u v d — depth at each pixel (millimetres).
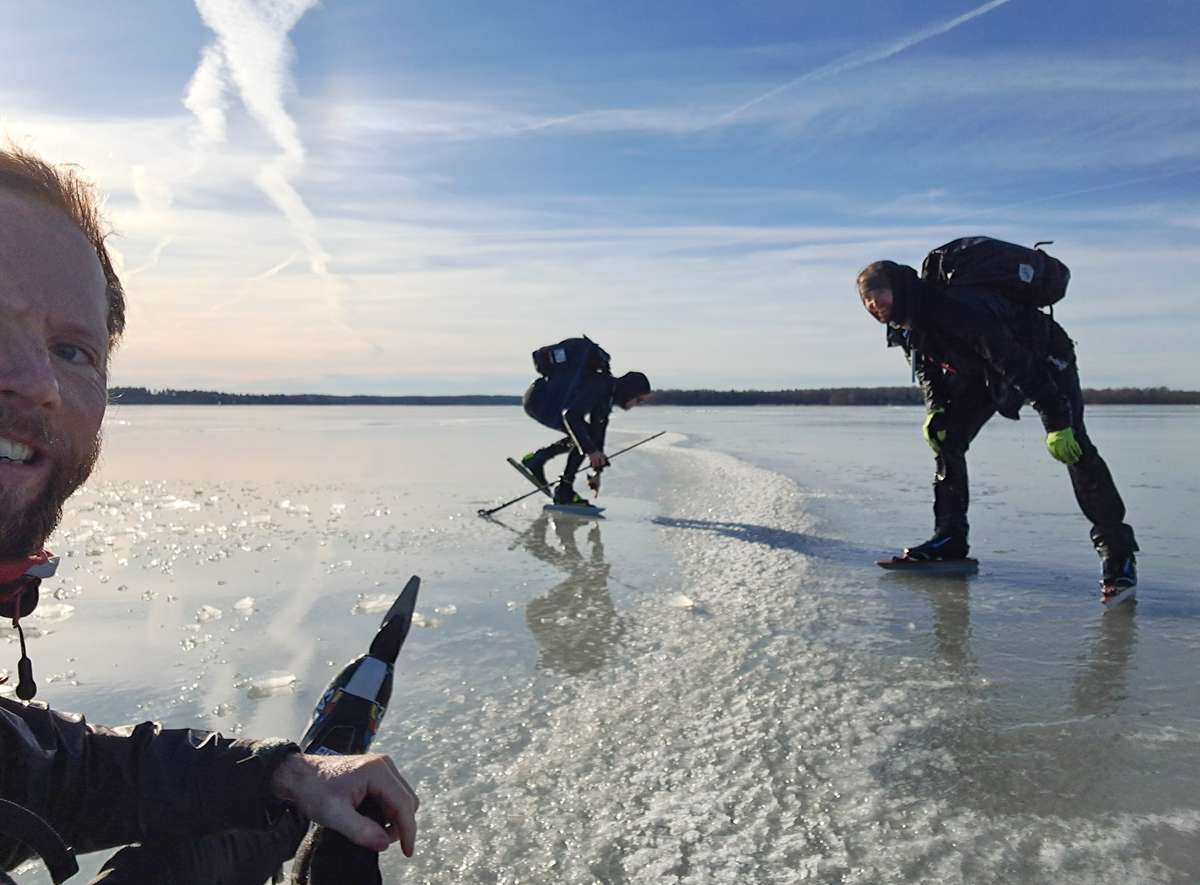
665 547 6090
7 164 967
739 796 2342
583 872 1979
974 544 5918
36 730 1155
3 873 916
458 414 40969
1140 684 3162
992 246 4680
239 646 3688
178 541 6184
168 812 1197
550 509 7836
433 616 4195
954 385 5082
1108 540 4383
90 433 1003
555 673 3357
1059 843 2074
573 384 7891
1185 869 1949
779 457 12914
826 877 1951
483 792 2363
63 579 4938
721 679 3271
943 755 2578
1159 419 25125
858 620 4070
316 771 1237
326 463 12953
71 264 980
